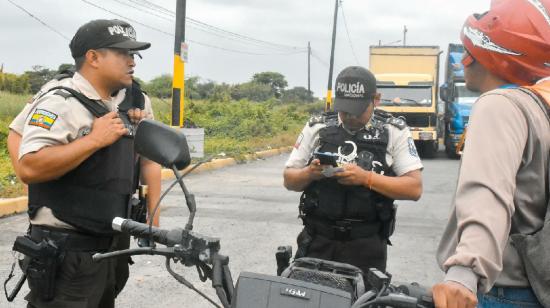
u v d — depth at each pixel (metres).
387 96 19.48
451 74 20.05
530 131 1.68
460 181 1.64
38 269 2.60
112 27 2.70
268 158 17.77
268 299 1.61
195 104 24.41
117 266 3.01
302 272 2.05
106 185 2.69
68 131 2.60
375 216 3.18
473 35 1.89
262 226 7.59
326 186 3.16
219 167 14.55
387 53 20.84
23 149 2.55
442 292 1.49
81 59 2.71
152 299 4.80
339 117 3.30
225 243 6.66
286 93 76.50
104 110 2.70
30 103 2.78
